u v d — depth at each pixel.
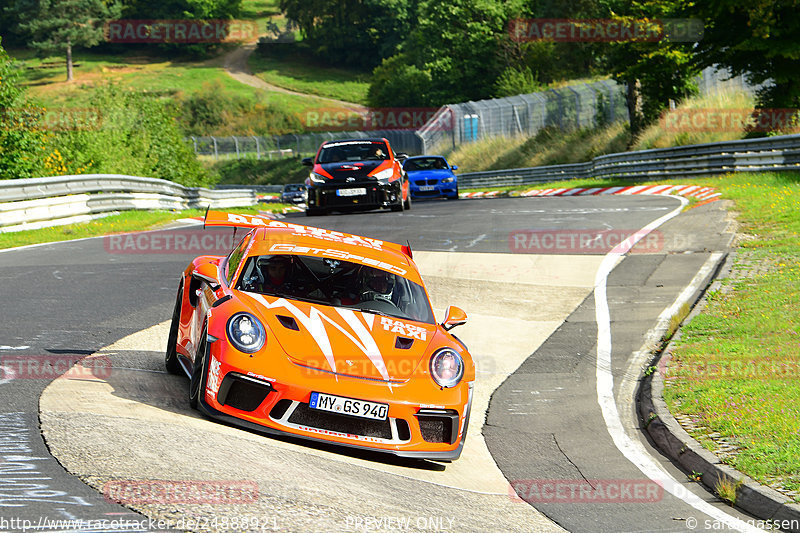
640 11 131.75
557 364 33.75
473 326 38.91
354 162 76.81
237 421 19.58
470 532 16.20
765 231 56.16
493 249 55.47
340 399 19.42
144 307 35.62
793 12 99.06
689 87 146.00
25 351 26.09
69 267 46.19
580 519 18.64
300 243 24.86
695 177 104.31
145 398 21.83
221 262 25.83
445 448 20.50
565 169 148.62
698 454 22.66
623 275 48.06
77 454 16.59
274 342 20.17
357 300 23.12
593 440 25.56
